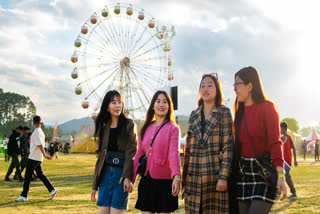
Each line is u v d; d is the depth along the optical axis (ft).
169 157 11.64
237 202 10.15
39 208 20.24
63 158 97.76
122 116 13.14
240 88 10.57
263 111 10.15
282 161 9.58
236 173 10.30
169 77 92.68
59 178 39.27
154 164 11.93
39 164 23.52
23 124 319.27
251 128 10.15
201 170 10.78
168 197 11.71
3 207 20.53
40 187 30.73
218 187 10.14
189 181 11.02
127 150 12.60
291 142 26.16
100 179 12.85
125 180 12.09
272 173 9.68
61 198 24.11
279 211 18.95
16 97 315.78
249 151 10.14
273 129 9.85
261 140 10.09
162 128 12.31
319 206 20.49
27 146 36.45
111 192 12.43
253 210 9.46
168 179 11.86
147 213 11.73
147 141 12.36
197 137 11.17
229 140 10.66
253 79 10.52
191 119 11.69
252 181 9.86
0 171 48.55
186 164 11.48
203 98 11.56
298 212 18.61
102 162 12.76
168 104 12.88
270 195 9.52
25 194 22.90
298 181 35.29
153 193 11.78
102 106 13.09
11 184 33.14
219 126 11.00
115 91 13.25
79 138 137.69
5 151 73.77
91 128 136.56
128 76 98.32
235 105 11.19
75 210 19.63
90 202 22.30
